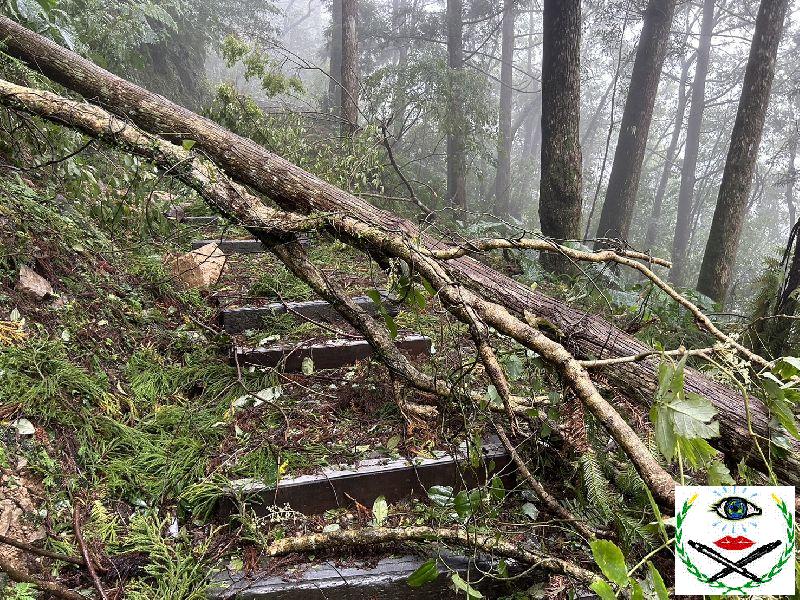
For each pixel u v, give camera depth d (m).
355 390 2.32
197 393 2.28
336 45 13.54
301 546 1.62
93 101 2.55
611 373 1.83
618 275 4.66
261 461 1.88
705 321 1.89
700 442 1.21
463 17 13.34
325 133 6.55
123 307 2.43
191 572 1.53
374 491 1.87
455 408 2.07
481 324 1.69
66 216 2.61
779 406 1.39
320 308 2.78
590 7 12.29
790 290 3.97
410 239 1.96
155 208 2.65
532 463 1.98
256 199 2.16
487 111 9.80
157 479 1.80
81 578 1.46
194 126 2.39
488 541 1.57
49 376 1.84
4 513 1.46
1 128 2.64
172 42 9.81
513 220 7.45
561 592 1.57
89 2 4.51
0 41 2.56
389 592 1.56
